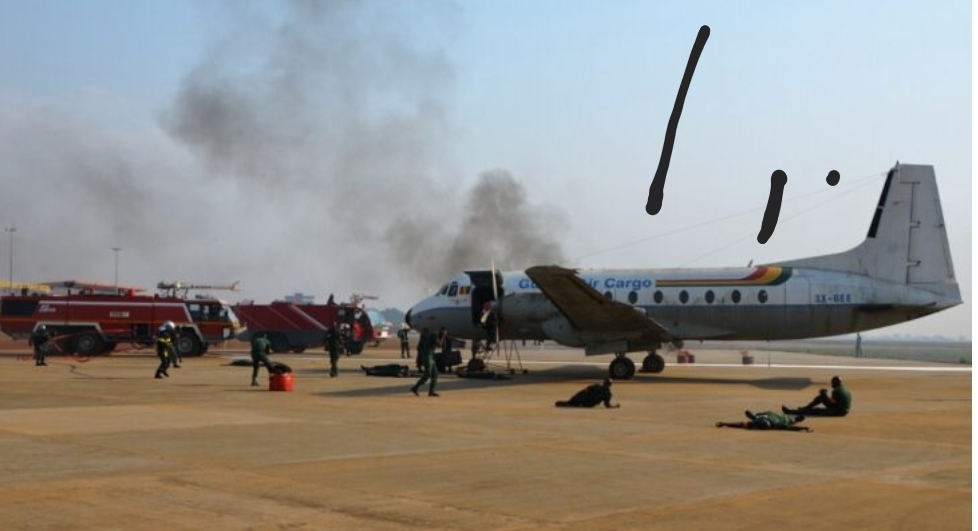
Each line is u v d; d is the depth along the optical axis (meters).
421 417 20.27
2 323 53.53
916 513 10.35
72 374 36.22
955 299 33.03
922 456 14.68
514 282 37.28
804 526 9.71
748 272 34.78
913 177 33.78
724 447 15.62
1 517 9.74
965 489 11.80
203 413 20.77
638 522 9.87
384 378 34.66
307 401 24.36
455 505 10.66
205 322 54.47
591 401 23.11
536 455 14.54
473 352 37.50
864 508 10.61
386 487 11.68
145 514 9.95
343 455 14.38
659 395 27.66
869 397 27.25
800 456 14.62
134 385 30.05
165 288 58.38
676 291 35.28
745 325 34.56
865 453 14.98
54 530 9.19
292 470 12.89
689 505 10.74
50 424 18.22
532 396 26.44
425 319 38.00
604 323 33.41
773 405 24.02
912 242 33.50
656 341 34.44
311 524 9.62
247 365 43.84
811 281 33.91
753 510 10.48
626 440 16.47
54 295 54.09
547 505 10.70
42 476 12.20
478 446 15.55
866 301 33.28
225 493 11.17
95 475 12.30
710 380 35.44
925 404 24.66
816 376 38.69
